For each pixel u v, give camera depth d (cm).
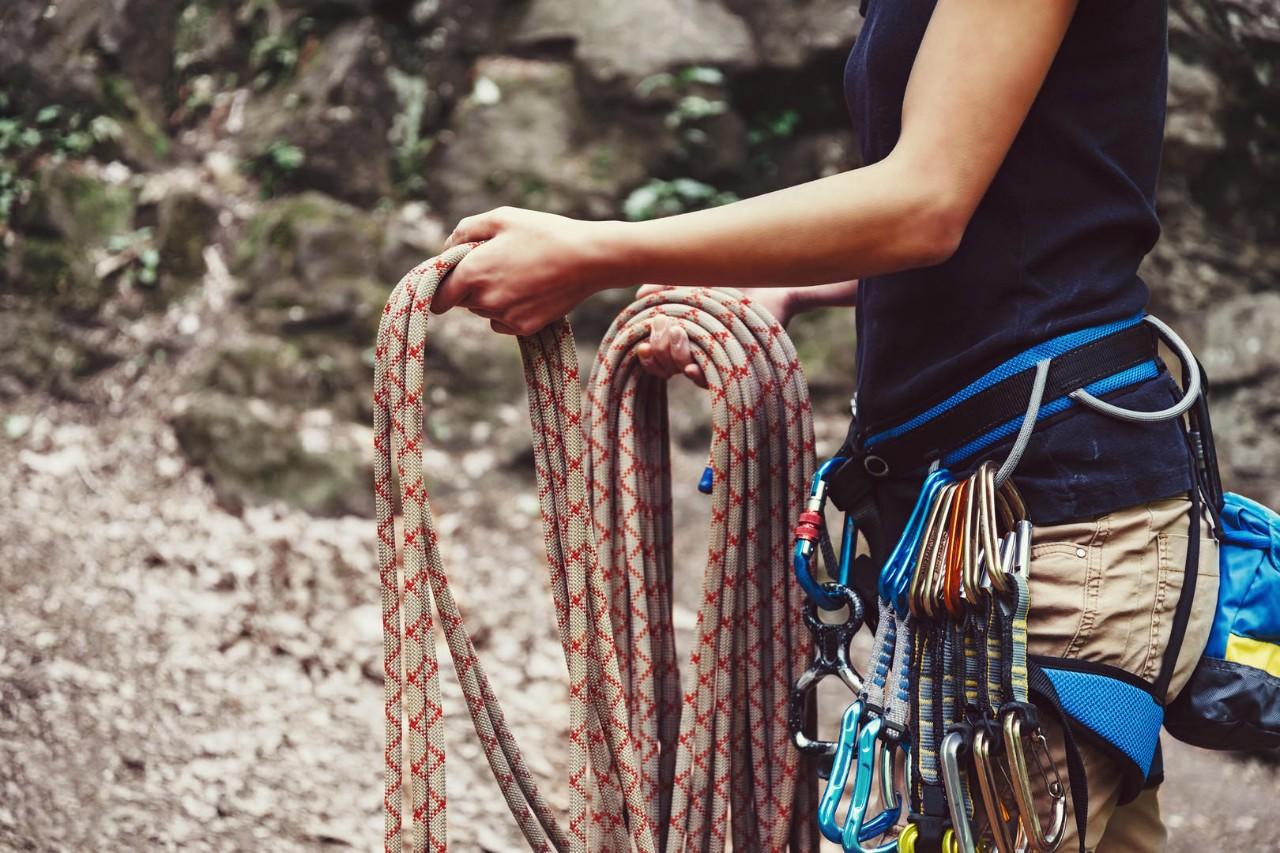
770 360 160
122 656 284
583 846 157
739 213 125
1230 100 440
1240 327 424
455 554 371
